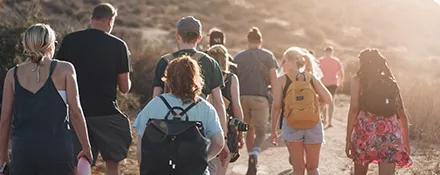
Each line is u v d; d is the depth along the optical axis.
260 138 9.99
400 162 7.48
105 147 7.13
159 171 4.91
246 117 9.97
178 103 5.09
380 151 7.47
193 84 5.09
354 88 7.56
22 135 5.31
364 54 7.55
